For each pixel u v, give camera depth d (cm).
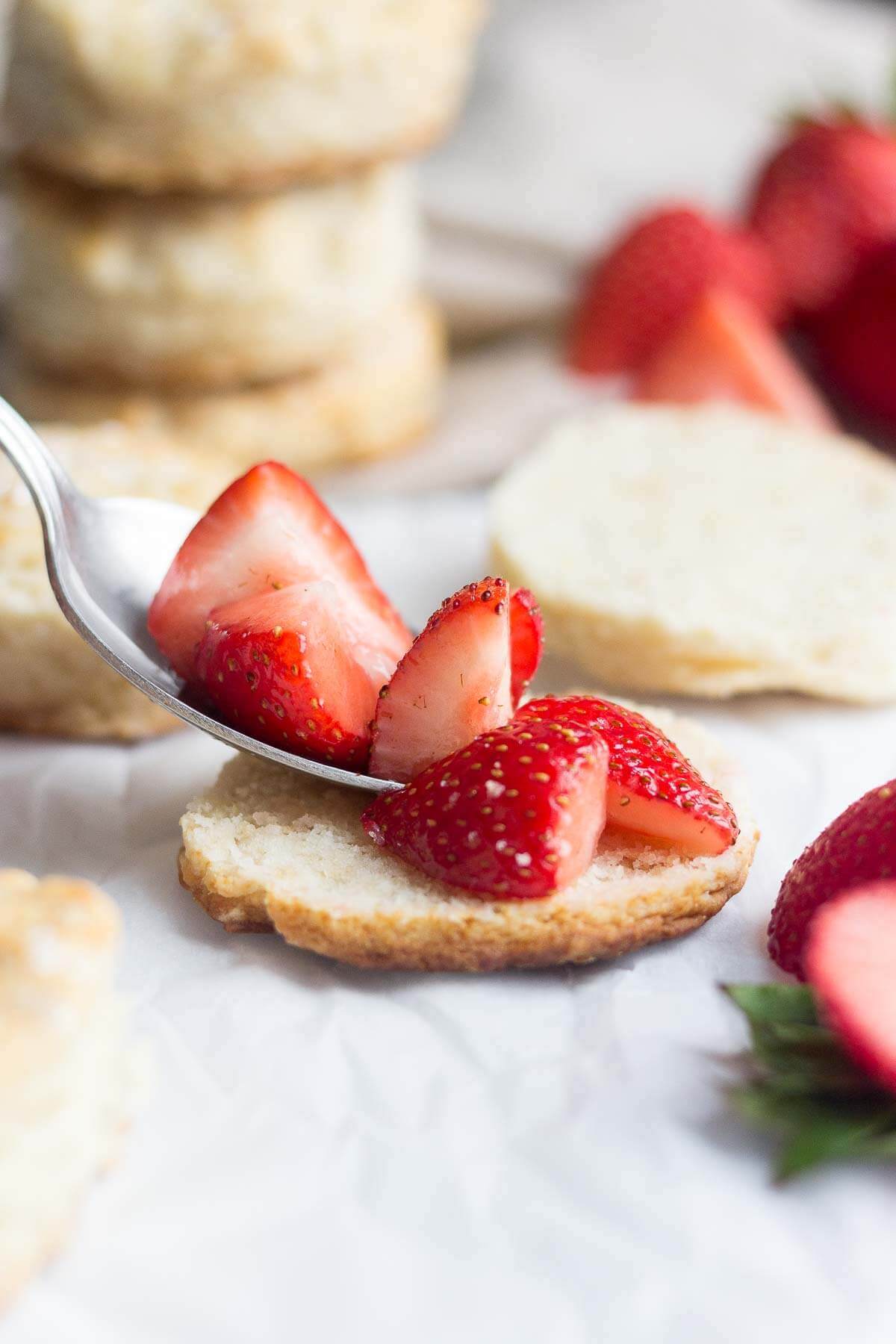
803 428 53
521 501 45
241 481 38
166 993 36
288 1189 34
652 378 55
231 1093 35
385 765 37
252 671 37
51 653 40
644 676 42
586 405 56
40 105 49
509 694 37
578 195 63
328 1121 35
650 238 56
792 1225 34
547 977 37
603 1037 36
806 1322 33
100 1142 34
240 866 37
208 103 48
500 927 36
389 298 53
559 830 36
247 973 36
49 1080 32
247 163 49
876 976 34
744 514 45
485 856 36
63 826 39
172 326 50
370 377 53
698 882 37
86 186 50
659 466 47
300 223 50
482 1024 36
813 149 57
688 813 37
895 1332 33
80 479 42
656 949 37
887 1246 33
